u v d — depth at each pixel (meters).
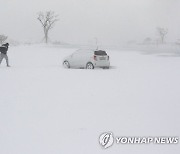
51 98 10.62
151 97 11.11
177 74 18.47
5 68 20.84
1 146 6.14
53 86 13.20
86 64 22.08
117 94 11.60
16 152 5.84
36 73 17.78
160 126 7.49
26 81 14.55
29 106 9.38
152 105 9.78
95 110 8.98
